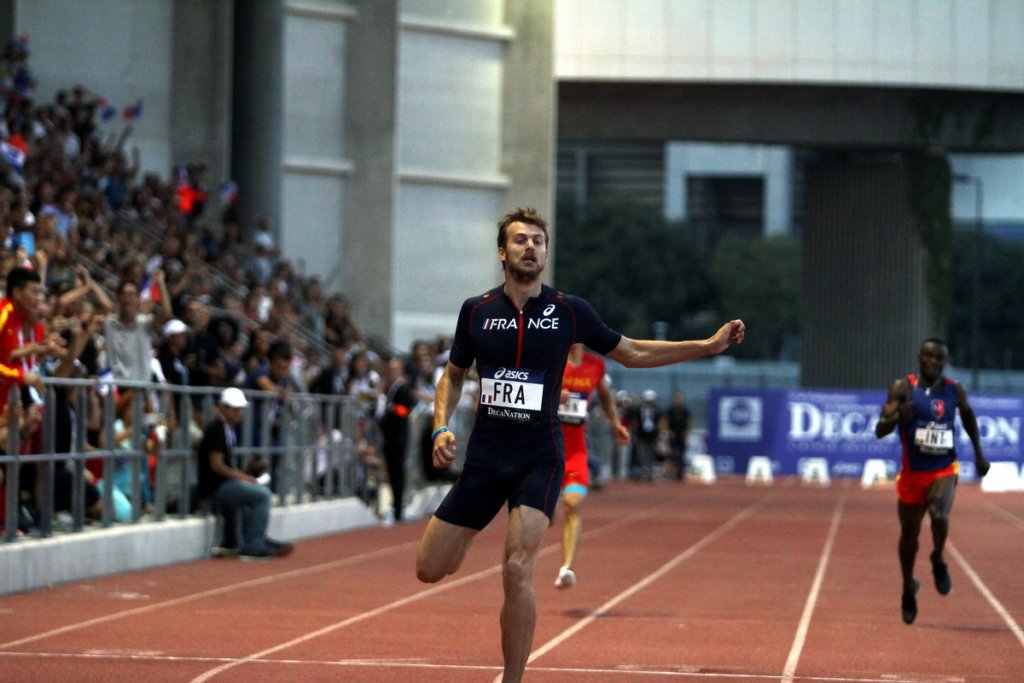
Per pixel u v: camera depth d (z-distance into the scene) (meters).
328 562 42.88
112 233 61.38
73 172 62.84
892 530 59.84
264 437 47.88
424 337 100.25
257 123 86.31
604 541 53.28
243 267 75.94
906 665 25.16
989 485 103.81
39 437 34.50
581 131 114.00
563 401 33.41
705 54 110.19
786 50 110.00
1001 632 29.69
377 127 95.75
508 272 19.83
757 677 23.70
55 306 38.50
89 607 31.17
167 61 87.69
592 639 28.03
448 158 101.50
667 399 165.88
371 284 95.69
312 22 94.69
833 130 113.00
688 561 45.19
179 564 40.97
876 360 115.75
